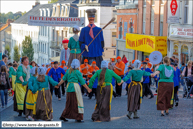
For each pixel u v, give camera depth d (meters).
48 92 9.84
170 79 11.20
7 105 13.90
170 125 9.54
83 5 54.94
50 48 68.50
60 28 63.91
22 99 11.13
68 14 61.53
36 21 26.64
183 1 25.77
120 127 9.19
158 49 29.91
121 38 41.94
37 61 77.06
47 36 69.94
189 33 25.33
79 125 9.38
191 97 16.67
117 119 10.53
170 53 27.81
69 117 9.87
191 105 13.67
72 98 9.82
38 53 76.12
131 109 10.48
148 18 34.97
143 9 36.56
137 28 37.88
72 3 62.38
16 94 11.19
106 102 10.12
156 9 33.09
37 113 9.74
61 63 18.16
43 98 9.72
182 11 25.86
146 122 10.00
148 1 34.84
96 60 18.55
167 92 11.09
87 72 16.83
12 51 94.62
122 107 13.31
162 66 11.16
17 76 11.16
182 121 10.16
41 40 73.88
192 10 25.05
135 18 38.09
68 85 9.88
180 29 26.19
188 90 16.70
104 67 10.24
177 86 13.33
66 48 19.09
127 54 40.38
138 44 33.91
